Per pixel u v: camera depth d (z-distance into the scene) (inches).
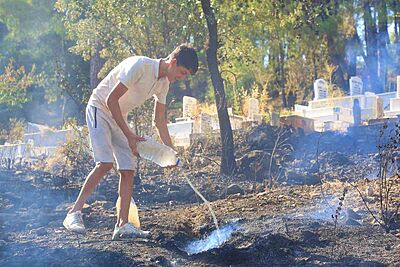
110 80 263.1
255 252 243.4
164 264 236.1
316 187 366.6
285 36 961.5
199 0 526.9
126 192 267.1
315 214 297.4
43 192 399.5
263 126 605.9
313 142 574.6
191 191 409.1
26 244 257.6
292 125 650.2
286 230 266.7
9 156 557.0
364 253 242.5
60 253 243.9
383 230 269.9
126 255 240.7
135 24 597.6
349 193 332.5
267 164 484.1
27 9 1145.4
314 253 243.9
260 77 1026.7
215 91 514.9
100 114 263.0
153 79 261.3
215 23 525.0
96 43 650.2
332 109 750.5
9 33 1232.2
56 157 558.3
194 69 263.0
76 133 597.0
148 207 368.2
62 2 642.2
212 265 238.8
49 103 1202.0
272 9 591.2
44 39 1203.2
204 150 571.5
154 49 609.9
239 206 326.6
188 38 625.3
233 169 493.0
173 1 585.6
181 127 676.7
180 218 309.9
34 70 1117.1
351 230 269.1
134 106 265.0
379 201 308.8
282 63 1052.5
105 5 597.0
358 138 569.3
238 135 595.8
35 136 736.3
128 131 258.2
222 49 645.3
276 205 324.5
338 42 1067.3
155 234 269.6
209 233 281.0
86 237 270.8
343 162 513.0
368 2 1109.7
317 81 860.0
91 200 380.8
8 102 742.5
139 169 478.9
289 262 236.8
